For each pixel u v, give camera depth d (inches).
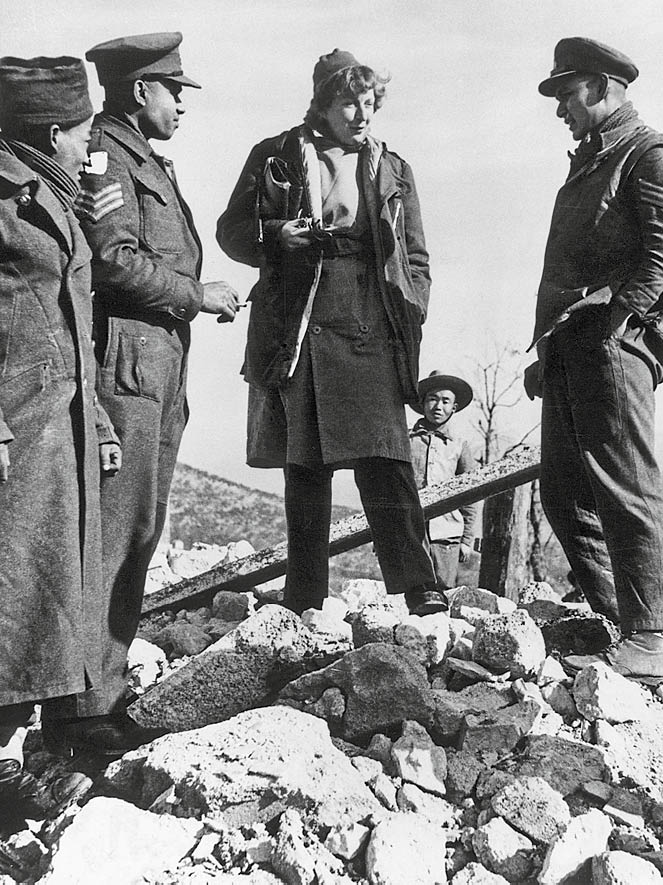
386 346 189.2
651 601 179.3
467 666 171.9
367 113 192.1
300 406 189.0
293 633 177.6
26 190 161.6
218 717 174.9
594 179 187.9
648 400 182.7
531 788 153.2
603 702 165.3
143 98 183.3
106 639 173.9
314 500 191.8
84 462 164.4
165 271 176.4
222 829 151.8
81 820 147.7
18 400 160.4
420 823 151.0
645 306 178.4
